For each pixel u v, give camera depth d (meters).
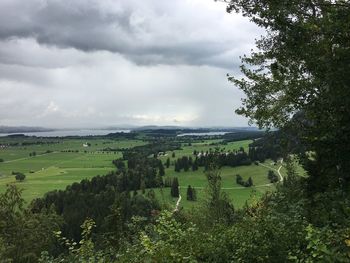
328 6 15.81
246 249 9.06
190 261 8.53
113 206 19.28
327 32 14.74
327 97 14.77
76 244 11.54
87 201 67.75
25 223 29.75
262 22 17.17
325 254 6.79
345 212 10.47
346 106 14.10
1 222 29.11
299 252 8.37
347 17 14.47
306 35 15.66
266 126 22.05
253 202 19.05
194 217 19.33
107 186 92.88
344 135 14.49
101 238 14.34
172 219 10.46
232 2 17.67
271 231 9.55
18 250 27.83
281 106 21.20
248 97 23.08
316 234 7.17
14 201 31.83
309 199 13.47
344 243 7.01
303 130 17.58
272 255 8.95
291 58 17.72
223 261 9.16
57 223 32.75
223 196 23.61
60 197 75.19
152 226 11.80
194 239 10.00
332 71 14.18
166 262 8.55
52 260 10.80
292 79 18.78
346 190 13.69
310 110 15.96
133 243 12.23
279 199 15.57
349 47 14.55
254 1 17.39
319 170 15.66
